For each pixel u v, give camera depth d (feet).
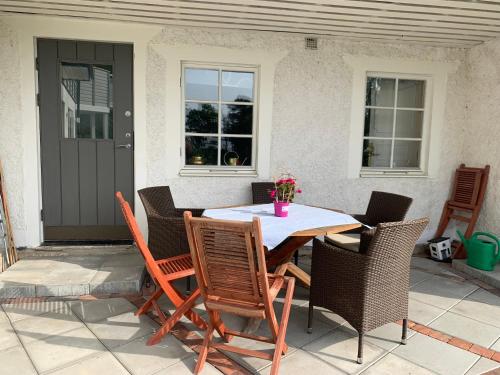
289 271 11.35
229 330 8.34
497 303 11.06
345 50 15.49
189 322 9.48
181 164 14.99
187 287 11.06
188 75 14.87
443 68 16.30
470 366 7.87
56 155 14.07
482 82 15.79
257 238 6.48
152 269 8.65
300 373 7.48
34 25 13.24
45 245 14.08
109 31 13.73
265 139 15.23
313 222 9.70
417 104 16.98
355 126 15.89
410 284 12.46
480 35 14.69
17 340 8.45
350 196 16.19
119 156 14.46
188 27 14.23
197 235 7.01
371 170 16.55
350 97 15.71
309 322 9.05
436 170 16.83
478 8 12.08
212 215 10.33
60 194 14.24
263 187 14.61
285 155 15.48
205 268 7.30
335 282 8.34
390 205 11.91
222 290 7.48
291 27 14.06
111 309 10.05
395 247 7.91
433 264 14.60
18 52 13.29
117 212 14.65
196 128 15.16
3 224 12.07
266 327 9.36
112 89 14.19
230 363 7.77
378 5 11.95
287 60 15.08
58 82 13.79
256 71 15.14
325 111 15.57
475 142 16.21
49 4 12.14
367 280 7.71
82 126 14.16
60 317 9.55
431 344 8.70
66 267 12.16
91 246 14.14
